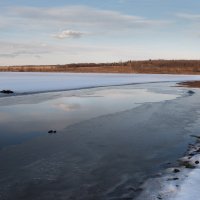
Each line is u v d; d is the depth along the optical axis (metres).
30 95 31.70
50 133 14.47
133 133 14.48
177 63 163.12
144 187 8.38
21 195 8.11
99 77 85.12
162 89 42.84
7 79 65.69
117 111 21.00
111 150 11.83
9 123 16.72
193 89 42.56
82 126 15.96
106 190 8.36
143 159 10.80
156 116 18.91
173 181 8.48
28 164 10.30
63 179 9.10
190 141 13.08
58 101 26.81
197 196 7.34
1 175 9.38
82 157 11.03
